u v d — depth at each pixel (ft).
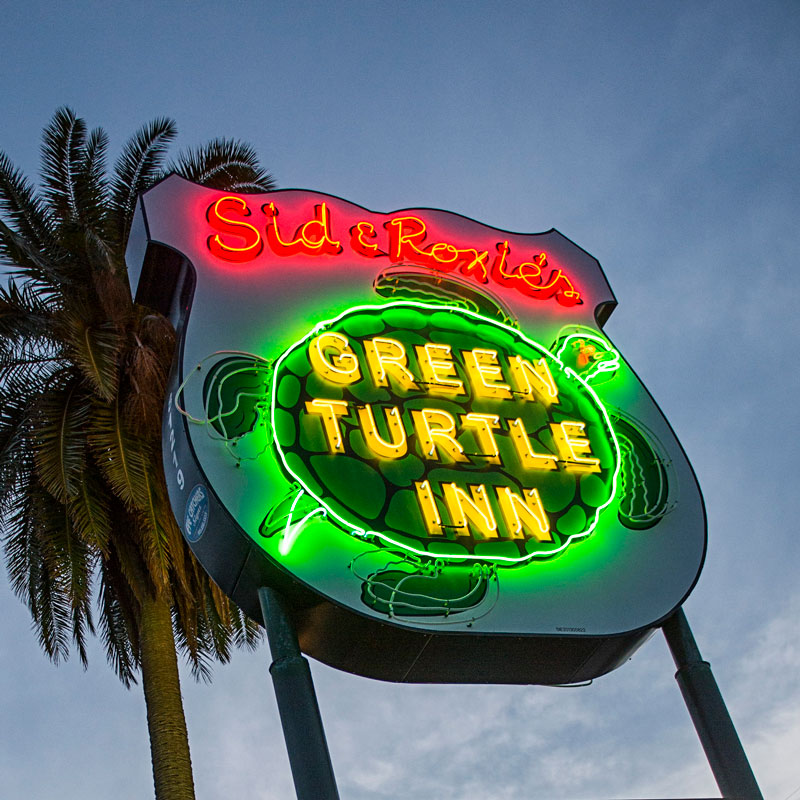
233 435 38.81
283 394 41.01
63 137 77.82
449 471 41.32
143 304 47.67
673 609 40.78
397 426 41.70
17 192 75.10
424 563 38.14
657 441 46.21
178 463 39.17
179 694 67.15
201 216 46.57
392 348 44.80
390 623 36.22
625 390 47.91
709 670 40.70
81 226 73.20
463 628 37.01
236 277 44.88
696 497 44.80
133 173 78.54
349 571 36.94
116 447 64.39
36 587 73.46
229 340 42.37
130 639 75.46
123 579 76.23
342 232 48.80
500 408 44.68
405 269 48.39
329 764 33.17
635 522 42.91
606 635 38.93
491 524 40.06
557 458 43.60
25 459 68.54
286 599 36.60
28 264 71.92
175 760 63.77
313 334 43.70
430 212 51.88
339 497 38.52
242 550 36.37
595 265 53.47
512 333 48.03
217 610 76.38
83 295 70.59
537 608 38.75
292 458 38.99
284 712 33.96
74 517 64.18
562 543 40.96
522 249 52.39
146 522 63.72
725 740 38.88
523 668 39.68
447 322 47.24
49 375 70.08
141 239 46.16
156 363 66.39
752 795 37.65
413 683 39.50
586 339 48.96
